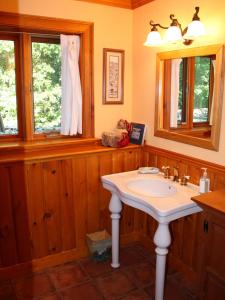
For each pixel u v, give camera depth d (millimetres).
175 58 2293
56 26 2383
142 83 2725
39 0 2297
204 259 1646
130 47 2797
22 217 2350
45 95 2623
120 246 2871
